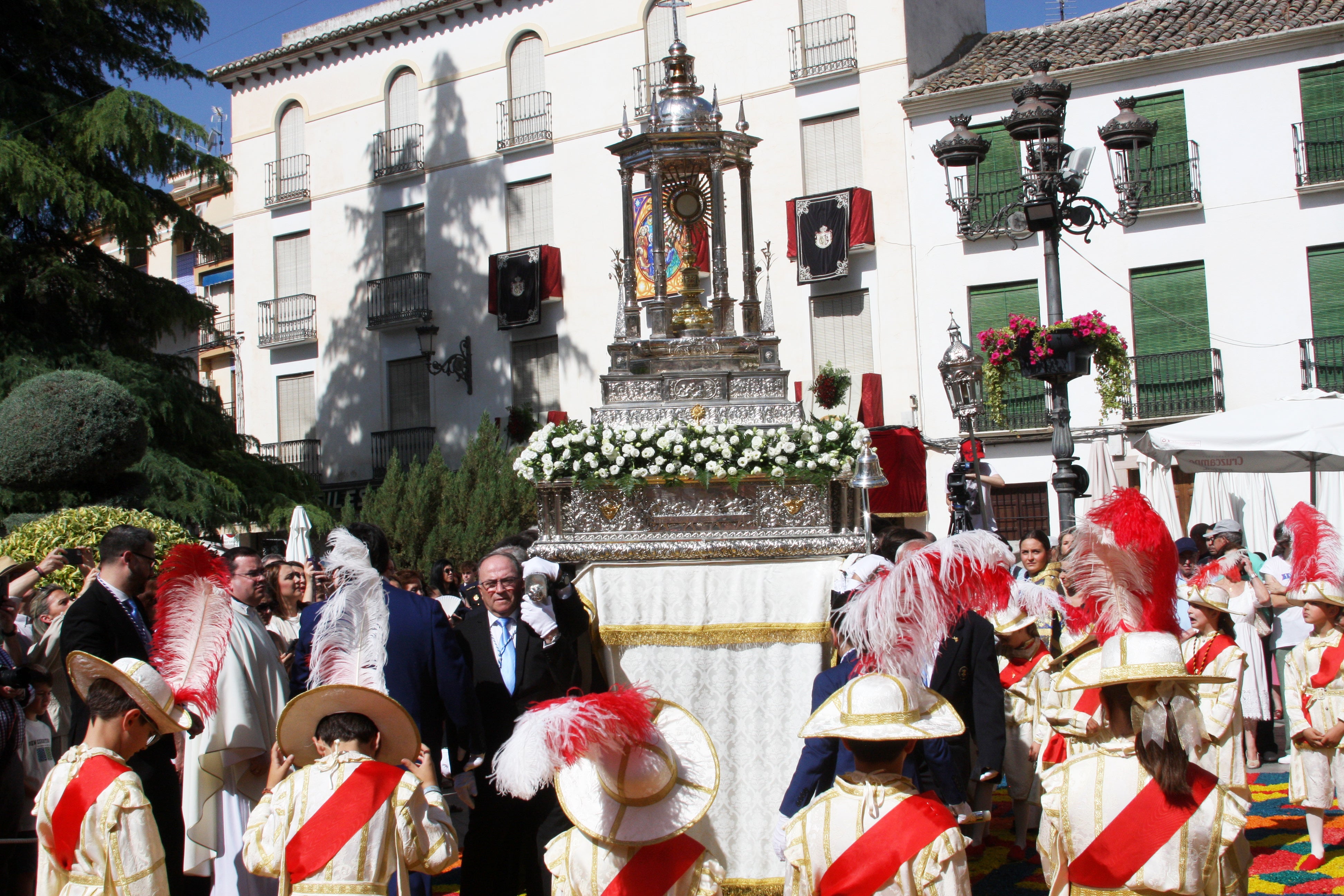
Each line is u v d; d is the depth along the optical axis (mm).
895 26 22859
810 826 3877
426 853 4234
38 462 14664
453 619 8750
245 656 5848
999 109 22047
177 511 18922
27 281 19109
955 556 4051
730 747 6242
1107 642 4098
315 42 28875
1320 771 6762
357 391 28625
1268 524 15469
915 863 3684
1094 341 10914
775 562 6453
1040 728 6074
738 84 24203
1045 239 11352
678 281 7547
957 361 13117
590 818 3891
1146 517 4164
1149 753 3842
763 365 7305
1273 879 6492
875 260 22953
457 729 5578
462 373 26984
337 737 4312
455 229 27375
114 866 4031
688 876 3865
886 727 3814
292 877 4078
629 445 6512
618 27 25422
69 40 20422
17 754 5988
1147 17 22625
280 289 29969
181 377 21406
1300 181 20328
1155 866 3795
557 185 26109
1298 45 20406
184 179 33250
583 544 6555
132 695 4234
